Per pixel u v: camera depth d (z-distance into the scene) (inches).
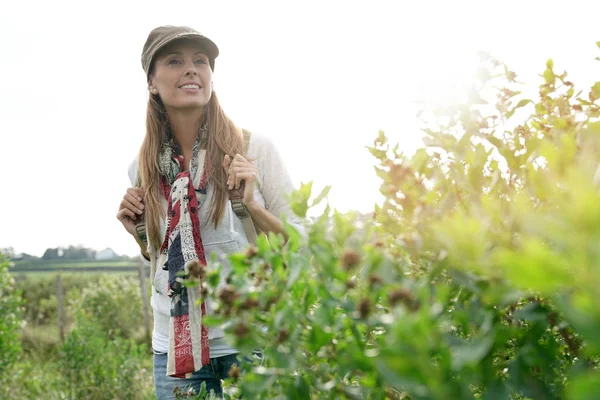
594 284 19.7
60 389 234.4
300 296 35.5
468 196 38.4
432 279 35.3
